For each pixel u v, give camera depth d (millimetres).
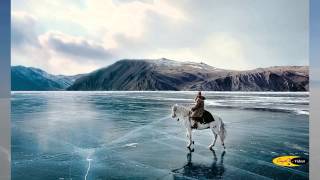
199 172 5566
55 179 5336
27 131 9062
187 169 5715
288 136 8141
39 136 8453
